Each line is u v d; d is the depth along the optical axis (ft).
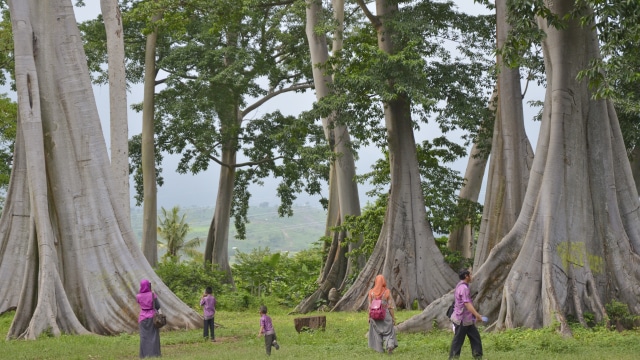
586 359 68.74
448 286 146.30
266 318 77.46
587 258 100.27
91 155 113.39
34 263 104.68
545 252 98.84
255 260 233.76
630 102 128.36
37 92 109.29
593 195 102.89
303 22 216.54
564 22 101.76
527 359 68.95
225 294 179.83
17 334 101.14
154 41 211.82
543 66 143.84
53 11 114.21
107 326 108.47
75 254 110.22
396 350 78.02
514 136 130.82
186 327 112.37
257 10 184.03
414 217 149.48
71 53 114.62
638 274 101.24
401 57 135.64
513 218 129.59
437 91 140.05
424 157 158.92
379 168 166.30
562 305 97.19
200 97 212.64
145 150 208.85
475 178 163.22
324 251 182.91
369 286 149.59
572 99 102.78
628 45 84.43
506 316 97.66
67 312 103.71
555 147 102.17
